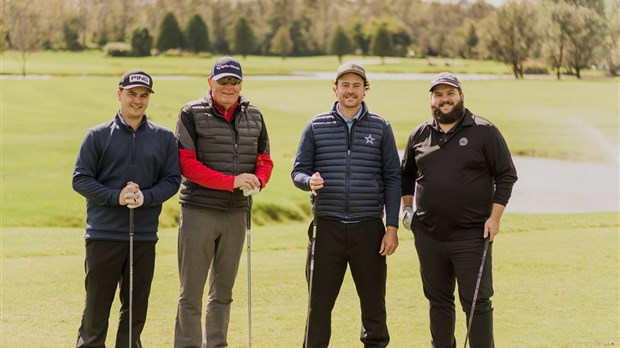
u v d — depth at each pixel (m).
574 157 27.05
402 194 5.77
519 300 7.96
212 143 5.44
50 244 12.17
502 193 5.23
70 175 20.16
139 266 5.15
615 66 43.56
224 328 5.67
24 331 6.65
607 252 11.12
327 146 5.53
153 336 6.62
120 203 4.96
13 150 22.30
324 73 52.84
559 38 45.72
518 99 38.22
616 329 6.80
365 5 63.00
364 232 5.49
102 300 5.12
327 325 5.61
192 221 5.49
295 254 11.70
